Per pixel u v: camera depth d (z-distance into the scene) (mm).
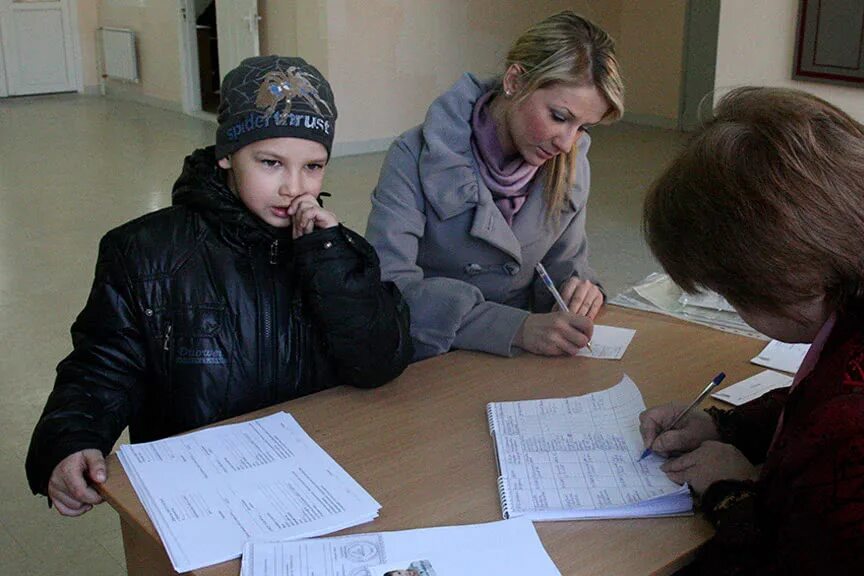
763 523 951
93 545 2287
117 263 1374
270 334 1418
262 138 1313
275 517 1056
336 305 1337
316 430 1293
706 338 1659
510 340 1568
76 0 9828
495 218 1726
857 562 814
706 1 7598
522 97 1588
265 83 1316
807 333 928
